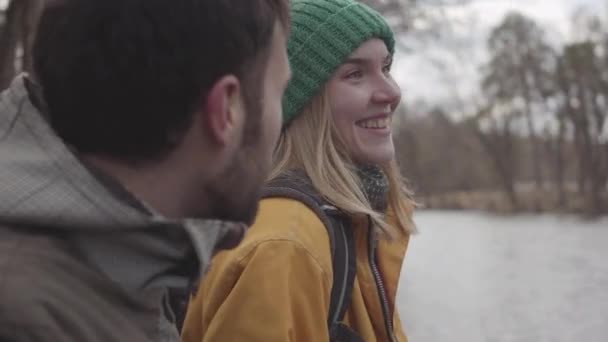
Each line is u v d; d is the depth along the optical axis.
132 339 1.36
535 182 73.88
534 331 13.45
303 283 2.16
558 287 18.80
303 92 2.45
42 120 1.37
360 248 2.39
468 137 78.25
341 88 2.47
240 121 1.50
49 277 1.29
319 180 2.35
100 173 1.36
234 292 2.13
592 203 60.50
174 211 1.46
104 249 1.37
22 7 9.02
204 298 2.26
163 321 1.49
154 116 1.37
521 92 67.69
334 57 2.46
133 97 1.36
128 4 1.35
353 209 2.31
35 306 1.24
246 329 2.10
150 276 1.39
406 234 2.61
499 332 13.34
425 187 77.06
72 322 1.28
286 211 2.23
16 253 1.29
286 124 2.47
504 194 71.56
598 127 61.81
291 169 2.40
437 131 78.56
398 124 56.91
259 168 1.56
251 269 2.13
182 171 1.45
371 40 2.50
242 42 1.46
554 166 73.31
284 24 1.64
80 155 1.37
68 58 1.35
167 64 1.36
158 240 1.38
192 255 1.42
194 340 2.31
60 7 1.38
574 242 33.16
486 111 69.94
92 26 1.35
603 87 61.78
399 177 2.65
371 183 2.50
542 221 52.25
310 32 2.47
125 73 1.34
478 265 24.17
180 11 1.37
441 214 64.69
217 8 1.42
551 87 66.12
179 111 1.39
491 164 74.81
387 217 2.60
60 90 1.37
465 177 79.19
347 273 2.26
